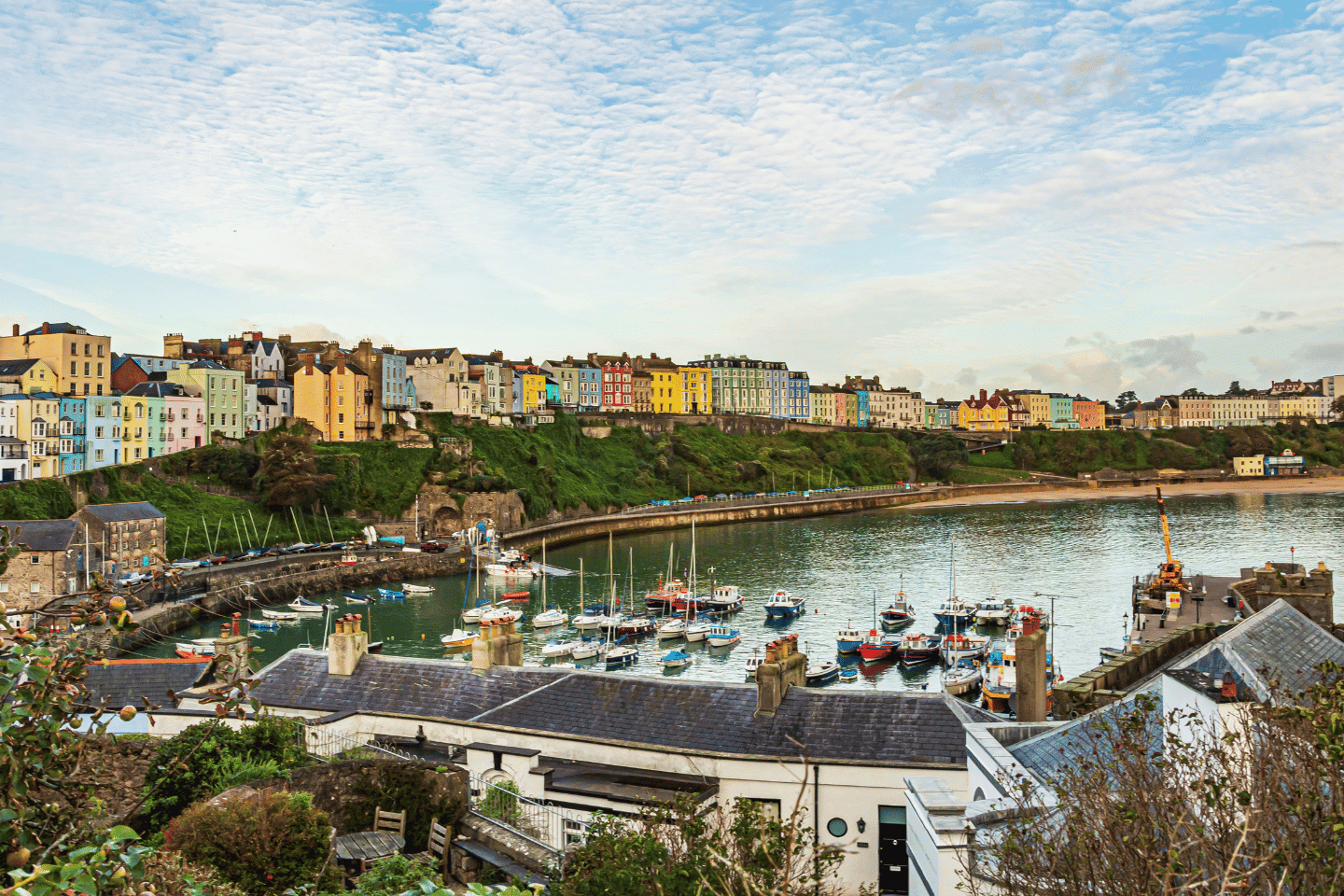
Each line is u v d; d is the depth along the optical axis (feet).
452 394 625.00
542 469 588.09
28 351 463.42
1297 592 156.66
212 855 59.77
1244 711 49.21
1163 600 239.91
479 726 99.96
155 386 465.06
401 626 319.47
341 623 114.32
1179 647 120.98
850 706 93.81
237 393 502.38
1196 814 40.11
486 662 110.83
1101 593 354.33
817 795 85.81
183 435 471.21
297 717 100.73
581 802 86.74
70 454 422.82
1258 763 38.63
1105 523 580.30
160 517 362.53
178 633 297.53
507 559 431.43
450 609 350.43
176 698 36.70
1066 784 46.24
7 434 410.31
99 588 33.06
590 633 309.22
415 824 78.28
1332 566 396.37
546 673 108.68
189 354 553.64
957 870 46.32
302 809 64.34
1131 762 45.55
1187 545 473.26
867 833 84.64
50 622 32.53
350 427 539.29
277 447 455.22
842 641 279.90
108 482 397.80
